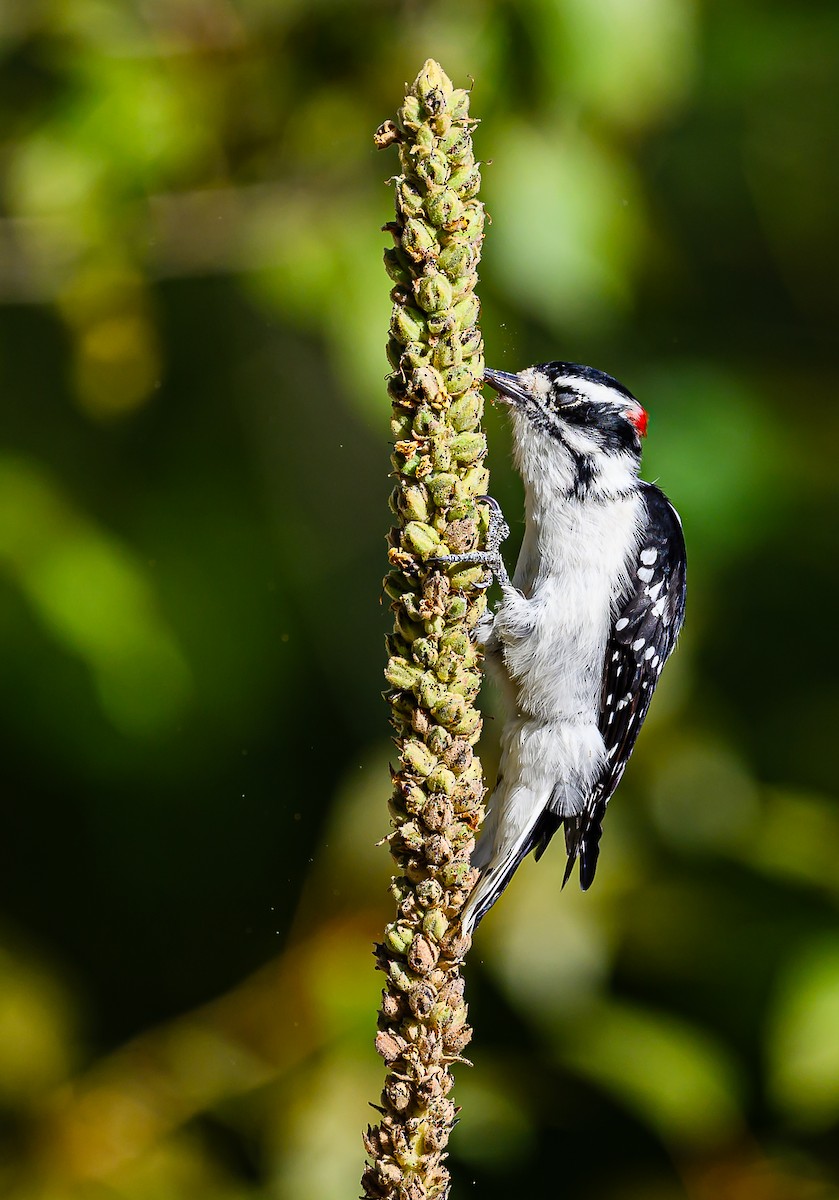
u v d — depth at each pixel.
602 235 10.37
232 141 10.60
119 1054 10.38
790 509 12.46
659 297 12.89
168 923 13.48
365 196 10.54
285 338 13.23
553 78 9.79
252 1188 10.20
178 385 13.11
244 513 13.16
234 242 10.67
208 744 13.30
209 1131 10.40
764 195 14.35
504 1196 11.22
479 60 9.87
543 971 10.30
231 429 13.19
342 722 13.38
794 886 10.85
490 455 11.66
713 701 11.61
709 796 11.03
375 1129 4.94
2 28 10.47
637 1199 10.66
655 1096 9.78
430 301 5.18
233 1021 10.22
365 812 10.70
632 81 9.86
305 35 10.23
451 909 5.02
